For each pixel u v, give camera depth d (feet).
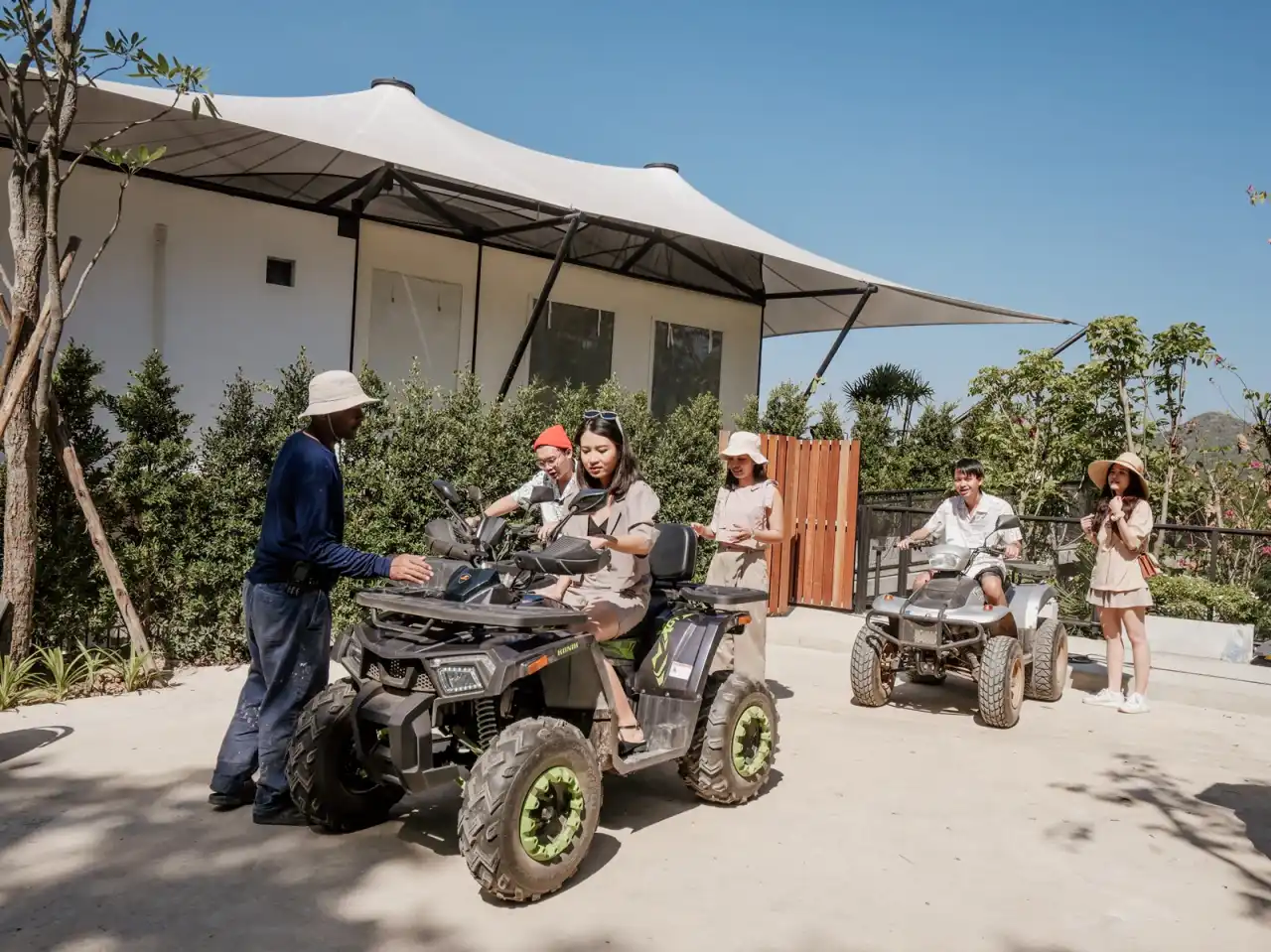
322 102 34.45
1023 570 25.95
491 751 12.63
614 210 31.94
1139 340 41.83
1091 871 14.73
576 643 13.73
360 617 27.04
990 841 15.79
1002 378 45.32
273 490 15.11
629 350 45.32
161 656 24.35
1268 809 17.78
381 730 14.02
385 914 12.34
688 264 46.03
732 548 22.33
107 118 27.02
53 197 21.29
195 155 30.40
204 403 31.81
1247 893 14.07
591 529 15.46
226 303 32.24
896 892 13.66
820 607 37.83
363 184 32.71
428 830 15.24
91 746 18.51
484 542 13.92
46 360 21.59
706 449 37.70
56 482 23.15
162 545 24.29
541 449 19.27
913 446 64.39
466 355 39.81
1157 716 24.97
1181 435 44.47
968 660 24.27
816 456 37.93
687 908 12.87
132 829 14.75
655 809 16.76
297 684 15.14
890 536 38.06
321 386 15.16
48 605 22.70
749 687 17.11
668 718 16.06
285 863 13.78
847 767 19.49
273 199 33.09
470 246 39.63
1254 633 32.04
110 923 11.80
